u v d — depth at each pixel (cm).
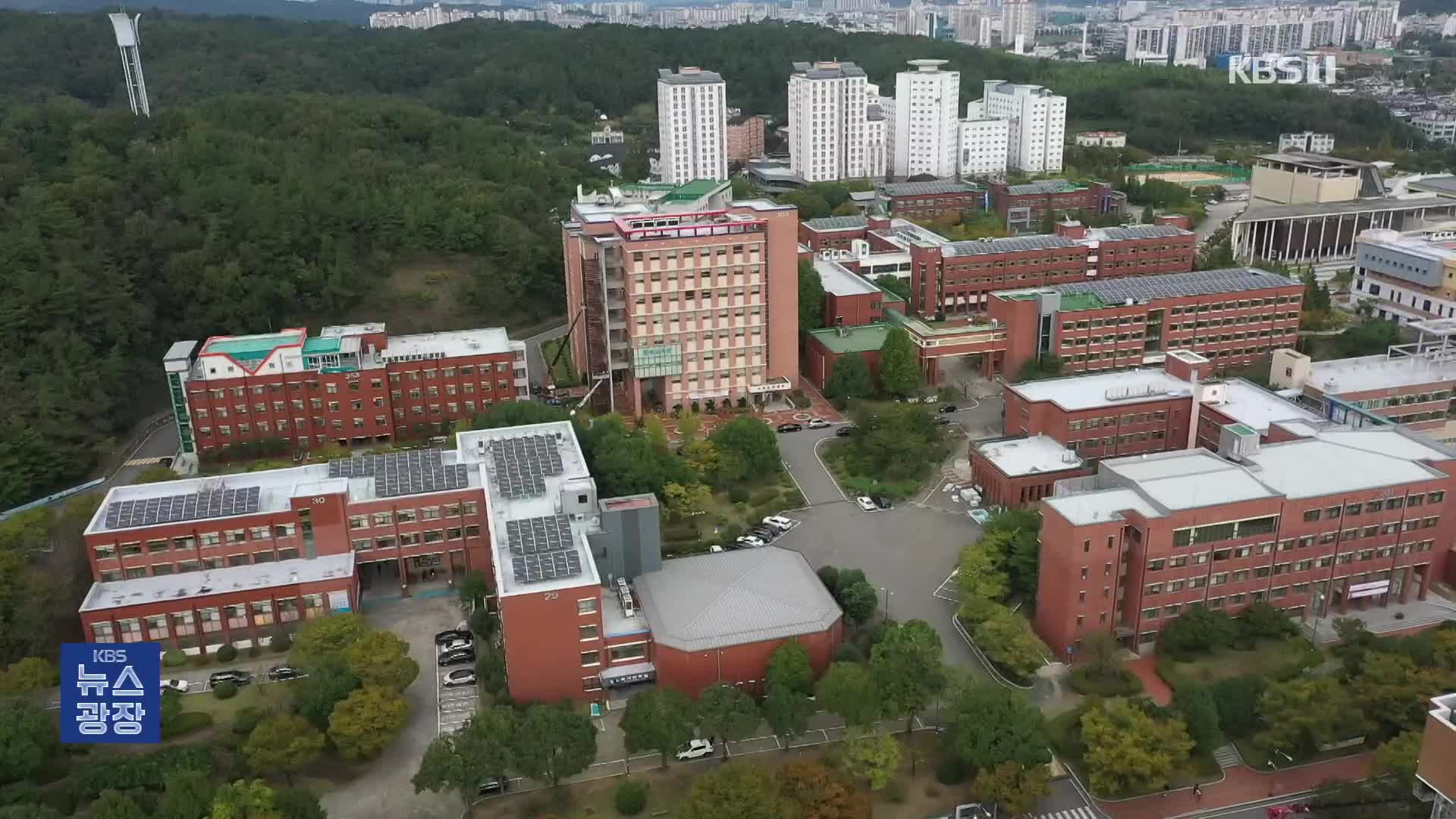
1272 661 13225
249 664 13738
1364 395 18000
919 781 11481
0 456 18025
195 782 10281
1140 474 14275
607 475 16900
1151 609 13538
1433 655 12300
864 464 19038
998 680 13125
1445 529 14462
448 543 15400
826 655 12812
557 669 12588
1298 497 13525
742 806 9956
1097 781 10988
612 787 11456
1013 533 14875
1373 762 11125
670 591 13475
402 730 12406
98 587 14125
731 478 18250
